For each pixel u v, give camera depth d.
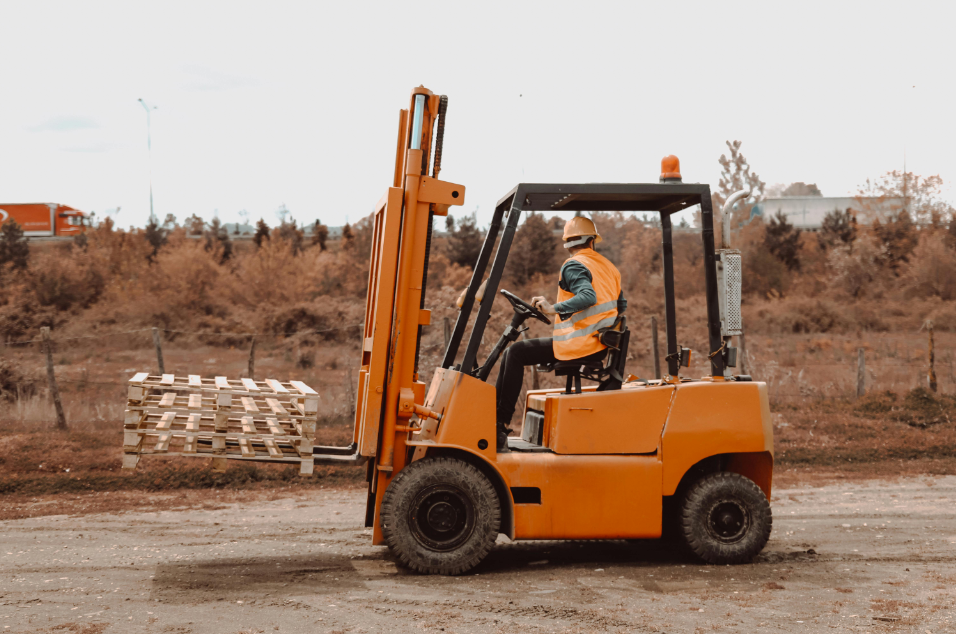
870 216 43.28
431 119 5.21
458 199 5.17
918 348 23.38
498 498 5.16
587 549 5.82
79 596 4.45
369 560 5.39
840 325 30.89
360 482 8.82
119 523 6.74
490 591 4.59
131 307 29.92
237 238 69.12
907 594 4.54
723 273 5.50
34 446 9.57
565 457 5.14
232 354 23.47
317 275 35.66
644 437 5.23
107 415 11.77
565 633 3.80
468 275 35.16
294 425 5.37
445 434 5.04
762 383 5.45
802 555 5.60
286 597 4.43
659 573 5.07
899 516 7.16
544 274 36.78
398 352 5.07
